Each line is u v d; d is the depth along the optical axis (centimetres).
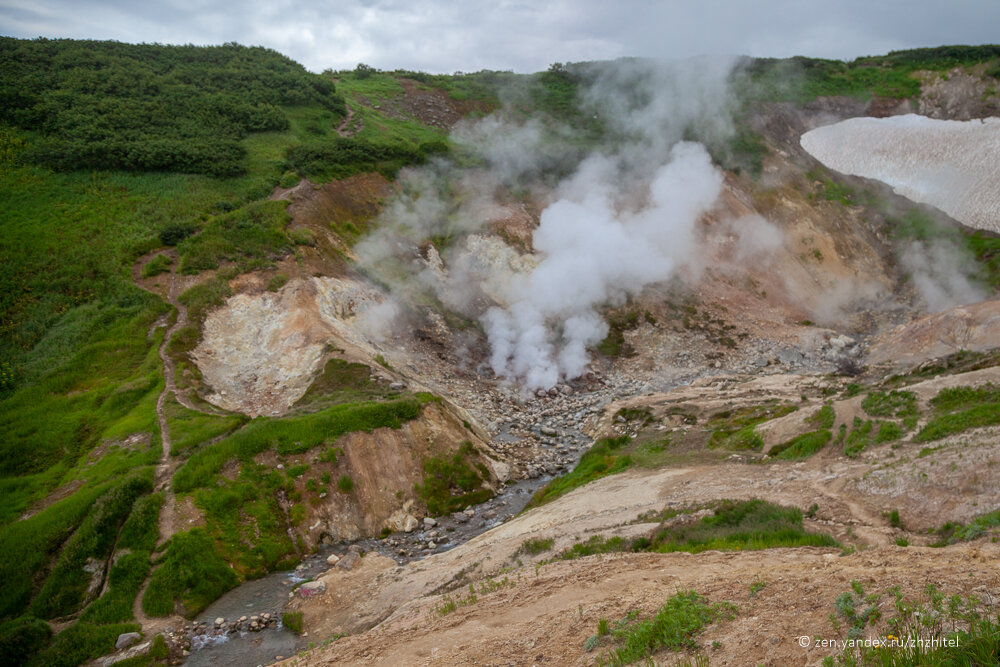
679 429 3092
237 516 2333
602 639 899
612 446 3102
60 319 3444
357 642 1317
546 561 1634
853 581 778
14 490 2455
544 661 898
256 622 1897
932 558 931
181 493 2333
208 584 2066
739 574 1063
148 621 1908
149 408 2830
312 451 2620
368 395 3023
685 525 1655
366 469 2642
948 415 2023
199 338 3359
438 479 2752
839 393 3142
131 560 2064
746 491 1847
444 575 1834
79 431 2762
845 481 1717
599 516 1969
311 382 3178
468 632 1140
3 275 3600
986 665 541
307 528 2422
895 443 1991
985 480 1393
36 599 1978
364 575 2064
